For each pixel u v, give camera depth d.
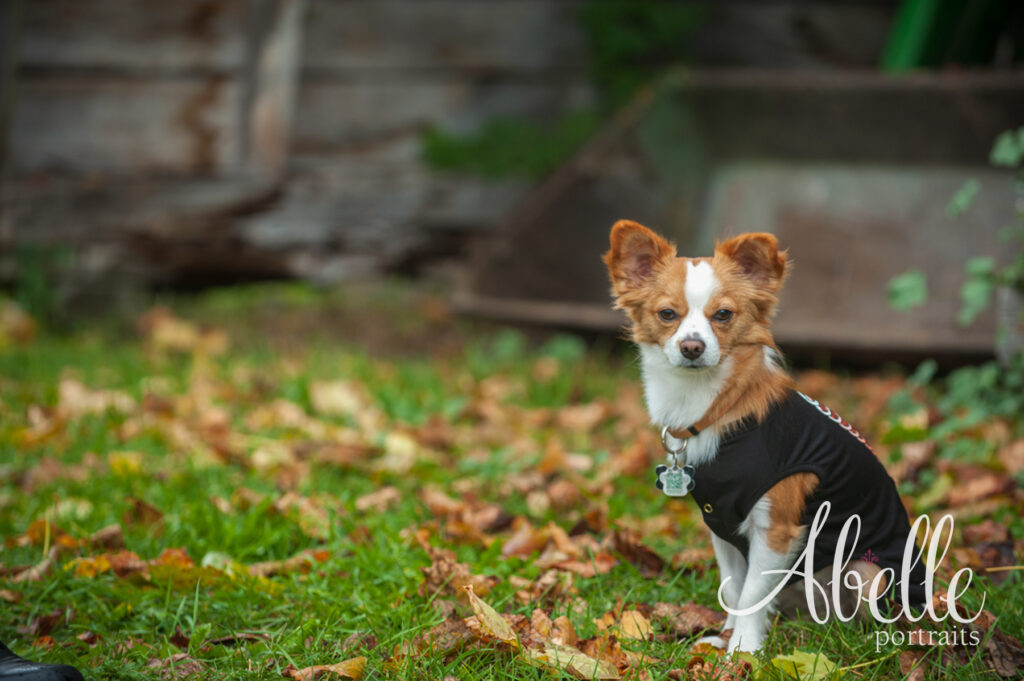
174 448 5.12
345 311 8.93
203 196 8.21
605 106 8.99
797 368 7.02
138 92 8.16
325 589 3.36
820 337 6.37
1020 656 2.84
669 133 8.41
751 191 8.40
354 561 3.54
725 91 8.41
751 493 2.80
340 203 8.48
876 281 7.64
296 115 8.84
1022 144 4.52
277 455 4.97
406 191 8.55
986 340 6.03
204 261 8.45
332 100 8.86
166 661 2.89
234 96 8.16
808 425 2.84
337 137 8.86
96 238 8.16
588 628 3.10
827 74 8.10
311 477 4.69
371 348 8.04
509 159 8.62
